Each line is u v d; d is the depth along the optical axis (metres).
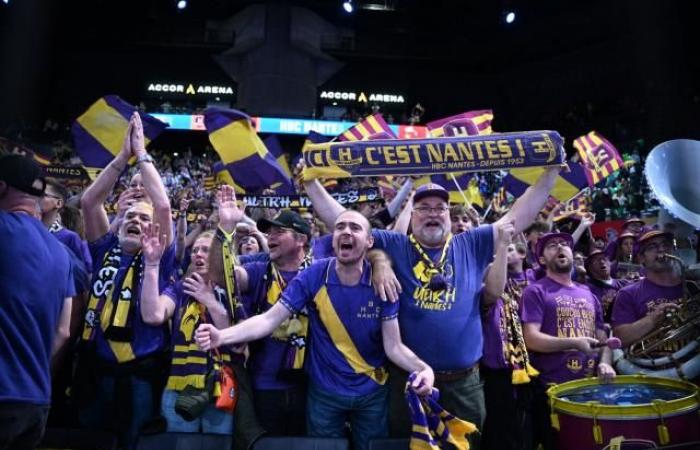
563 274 3.39
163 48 24.16
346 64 25.44
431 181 4.85
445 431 2.30
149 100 24.50
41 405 2.05
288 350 2.71
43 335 2.09
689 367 2.93
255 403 2.70
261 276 2.91
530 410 3.18
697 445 2.45
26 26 20.62
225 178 4.58
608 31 21.44
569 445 2.67
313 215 4.94
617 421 2.52
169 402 2.63
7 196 2.17
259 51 23.31
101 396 2.72
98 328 2.77
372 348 2.63
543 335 3.15
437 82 26.02
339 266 2.63
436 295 2.67
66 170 4.82
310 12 23.91
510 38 24.05
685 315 3.02
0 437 1.93
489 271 2.88
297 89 23.58
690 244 4.20
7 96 19.73
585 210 6.09
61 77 24.08
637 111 18.80
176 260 3.39
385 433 2.64
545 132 2.90
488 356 3.02
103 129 3.80
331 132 22.27
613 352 3.26
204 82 25.11
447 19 24.23
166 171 19.89
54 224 3.36
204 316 2.65
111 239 3.02
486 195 13.23
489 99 25.97
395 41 24.62
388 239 2.87
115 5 22.88
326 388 2.60
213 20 24.00
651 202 11.71
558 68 23.95
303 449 2.46
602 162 6.32
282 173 4.45
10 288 2.00
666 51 17.75
